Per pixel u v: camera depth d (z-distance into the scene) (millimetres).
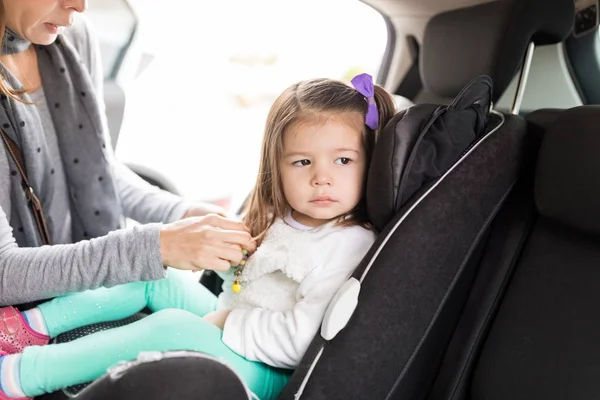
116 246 889
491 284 963
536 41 1090
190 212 1209
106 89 1545
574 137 837
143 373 655
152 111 2152
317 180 916
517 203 993
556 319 868
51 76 1097
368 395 821
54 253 896
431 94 1455
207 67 2137
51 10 944
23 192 1020
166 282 1100
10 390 843
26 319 958
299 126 924
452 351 969
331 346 790
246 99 2242
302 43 1782
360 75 928
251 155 2082
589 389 808
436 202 850
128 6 1591
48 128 1105
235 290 975
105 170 1165
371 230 963
